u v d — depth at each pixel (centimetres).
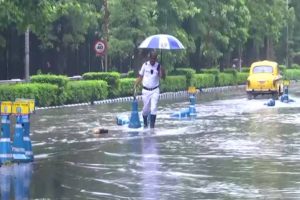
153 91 3750
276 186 2011
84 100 6356
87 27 7588
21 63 8081
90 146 2939
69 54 8812
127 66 10012
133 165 2406
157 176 2183
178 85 8706
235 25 10231
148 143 3042
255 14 11981
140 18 7406
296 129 3647
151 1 7544
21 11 4034
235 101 6519
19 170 2303
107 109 5472
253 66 7131
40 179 2134
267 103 5784
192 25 9212
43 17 4131
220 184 2045
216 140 3148
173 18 8219
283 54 15612
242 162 2472
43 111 5234
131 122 3753
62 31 7456
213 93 8700
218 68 11725
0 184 2052
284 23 14112
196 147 2894
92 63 9250
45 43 7625
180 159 2547
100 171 2283
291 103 6066
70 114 4866
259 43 12750
